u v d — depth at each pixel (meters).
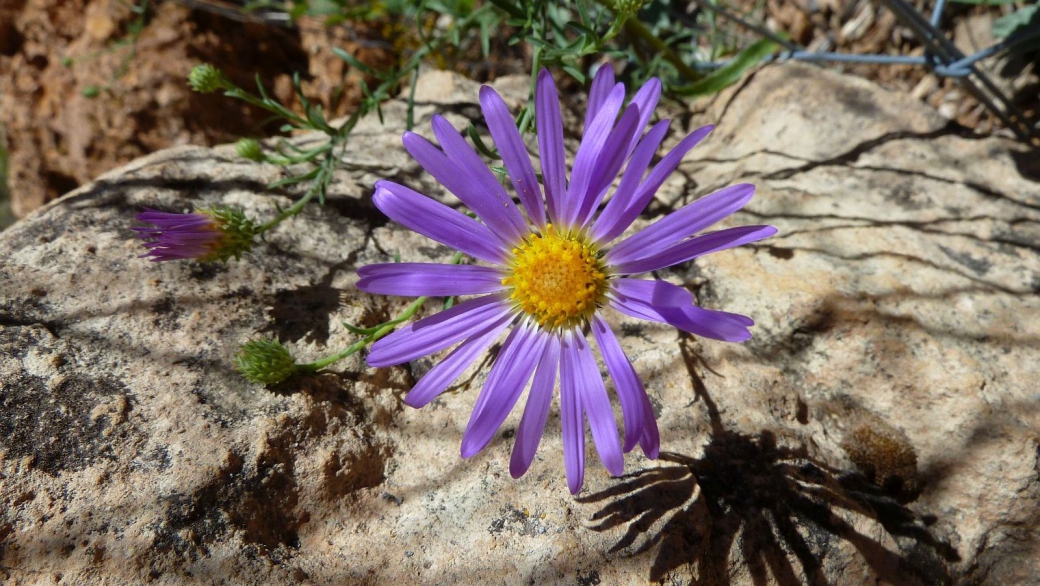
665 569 0.10
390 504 0.10
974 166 0.15
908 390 0.12
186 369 0.11
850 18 0.21
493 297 0.11
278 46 0.20
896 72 0.20
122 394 0.10
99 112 0.20
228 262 0.12
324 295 0.12
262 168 0.15
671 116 0.19
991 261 0.14
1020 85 0.19
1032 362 0.12
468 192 0.10
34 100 0.20
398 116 0.17
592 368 0.10
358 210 0.14
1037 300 0.13
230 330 0.12
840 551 0.10
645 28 0.17
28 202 0.21
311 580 0.10
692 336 0.12
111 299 0.12
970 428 0.12
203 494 0.10
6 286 0.11
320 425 0.11
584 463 0.10
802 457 0.11
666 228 0.10
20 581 0.09
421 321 0.10
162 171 0.14
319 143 0.16
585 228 0.10
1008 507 0.12
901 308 0.13
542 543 0.10
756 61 0.18
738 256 0.14
